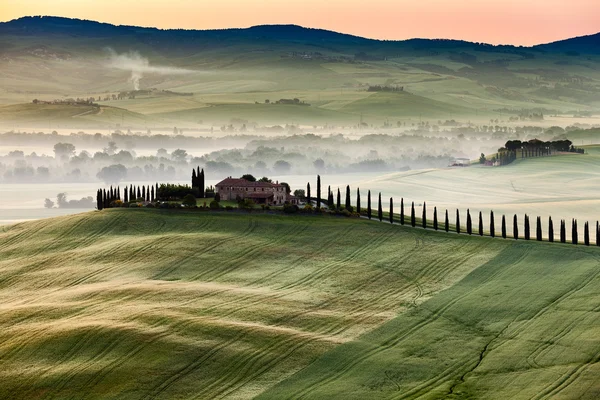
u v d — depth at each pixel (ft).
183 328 577.43
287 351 549.54
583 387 489.67
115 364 531.09
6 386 513.45
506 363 531.09
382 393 495.82
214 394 498.69
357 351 554.46
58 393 504.02
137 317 599.57
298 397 491.72
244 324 589.73
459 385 504.02
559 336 565.53
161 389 504.84
